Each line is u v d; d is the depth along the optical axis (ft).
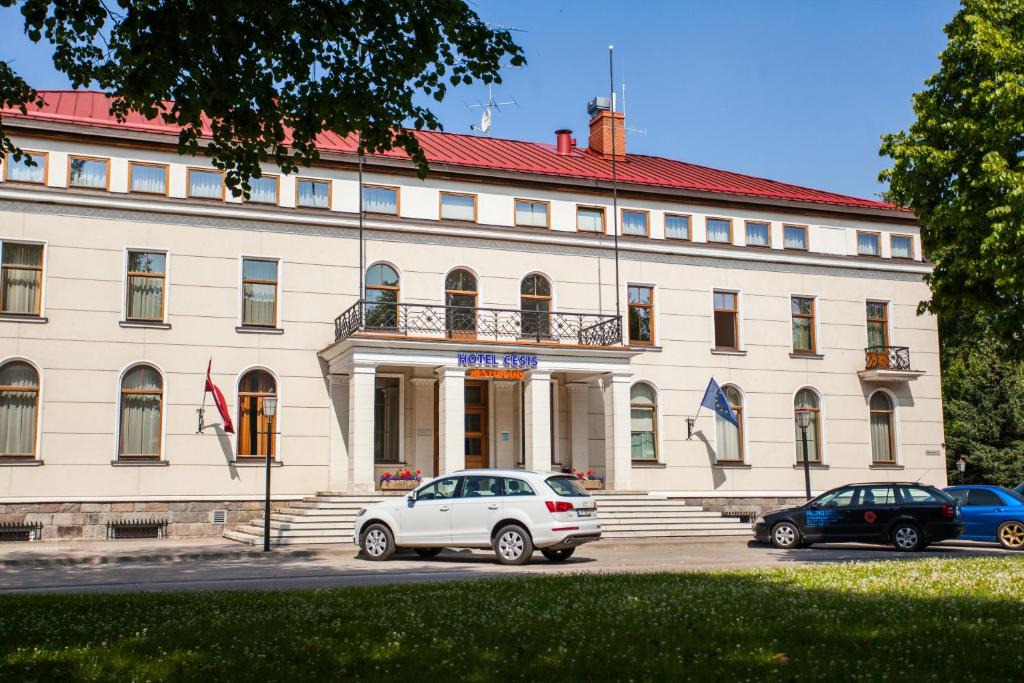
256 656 26.71
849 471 113.50
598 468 103.14
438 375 94.58
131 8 38.99
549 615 32.68
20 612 35.19
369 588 42.86
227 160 43.52
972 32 68.64
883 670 23.97
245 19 39.29
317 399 93.91
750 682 23.12
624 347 96.94
